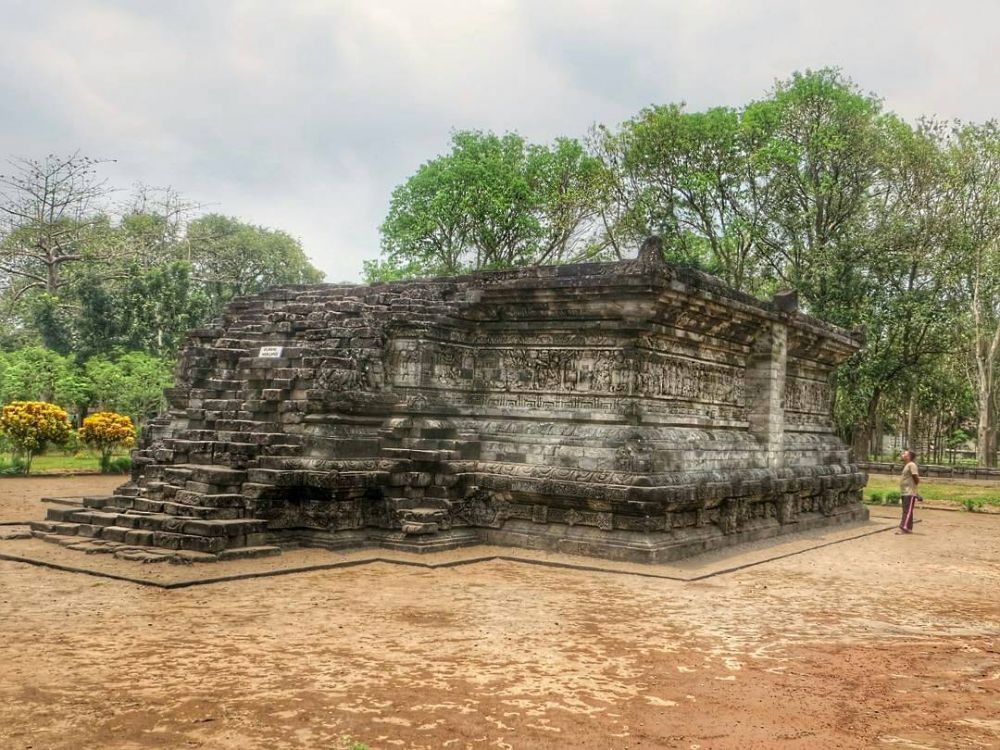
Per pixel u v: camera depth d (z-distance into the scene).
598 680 9.84
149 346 53.62
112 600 13.03
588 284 19.33
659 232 49.03
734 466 22.59
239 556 16.48
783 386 25.36
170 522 16.94
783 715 8.89
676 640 11.91
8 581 14.25
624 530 18.50
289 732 7.82
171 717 8.09
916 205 46.50
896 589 16.95
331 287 25.50
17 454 37.59
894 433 85.75
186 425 20.86
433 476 19.69
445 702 8.82
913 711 9.21
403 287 23.69
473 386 21.92
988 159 48.66
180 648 10.49
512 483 19.45
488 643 11.27
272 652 10.44
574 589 15.33
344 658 10.30
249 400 20.48
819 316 45.66
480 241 52.09
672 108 47.91
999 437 71.81
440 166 51.75
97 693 8.71
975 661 11.48
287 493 18.30
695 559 19.05
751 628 12.88
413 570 16.62
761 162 44.78
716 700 9.30
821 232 47.56
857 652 11.72
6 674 9.25
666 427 20.47
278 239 84.06
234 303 26.62
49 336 56.06
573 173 52.94
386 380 20.39
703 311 20.86
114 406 47.50
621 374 19.66
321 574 15.85
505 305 21.02
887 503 38.28
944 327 45.75
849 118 45.66
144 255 64.44
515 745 7.73
